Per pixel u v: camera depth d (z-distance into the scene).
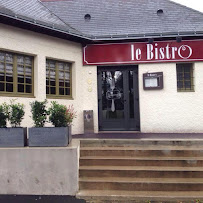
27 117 6.76
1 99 6.28
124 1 9.95
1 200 4.33
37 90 7.04
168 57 7.86
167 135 6.93
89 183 4.67
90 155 5.40
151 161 5.05
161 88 7.80
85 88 8.14
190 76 8.11
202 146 5.48
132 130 8.23
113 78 8.40
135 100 8.23
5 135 4.77
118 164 5.13
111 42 8.04
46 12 8.42
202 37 7.79
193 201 4.20
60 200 4.32
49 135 4.71
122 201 4.29
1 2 7.32
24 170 4.60
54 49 7.43
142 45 7.95
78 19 9.09
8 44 6.41
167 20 8.62
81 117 8.06
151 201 4.25
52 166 4.57
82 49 8.15
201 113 7.76
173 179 4.70
